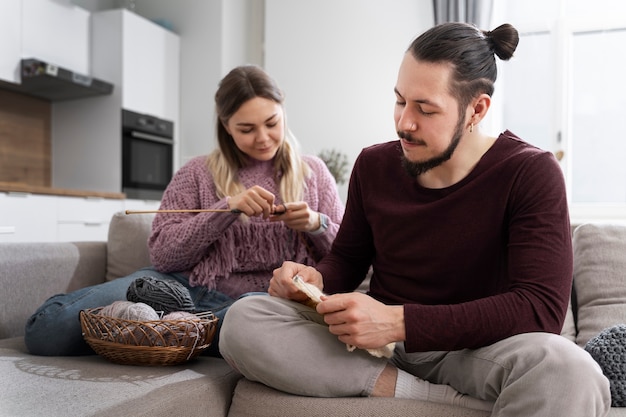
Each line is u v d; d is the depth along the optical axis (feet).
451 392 3.55
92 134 12.81
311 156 6.26
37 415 3.02
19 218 9.86
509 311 3.28
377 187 4.27
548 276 3.36
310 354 3.51
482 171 3.77
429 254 3.90
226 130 5.85
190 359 4.42
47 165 13.12
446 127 3.53
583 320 4.81
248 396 3.65
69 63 12.37
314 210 5.89
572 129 12.30
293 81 14.23
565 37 12.16
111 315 4.23
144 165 13.21
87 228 11.37
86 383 3.65
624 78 11.92
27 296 5.55
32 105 12.72
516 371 3.04
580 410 2.86
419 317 3.28
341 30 13.80
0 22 10.84
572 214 12.01
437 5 12.37
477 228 3.74
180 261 5.36
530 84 12.60
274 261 5.58
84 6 13.98
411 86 3.51
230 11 14.21
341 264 4.55
